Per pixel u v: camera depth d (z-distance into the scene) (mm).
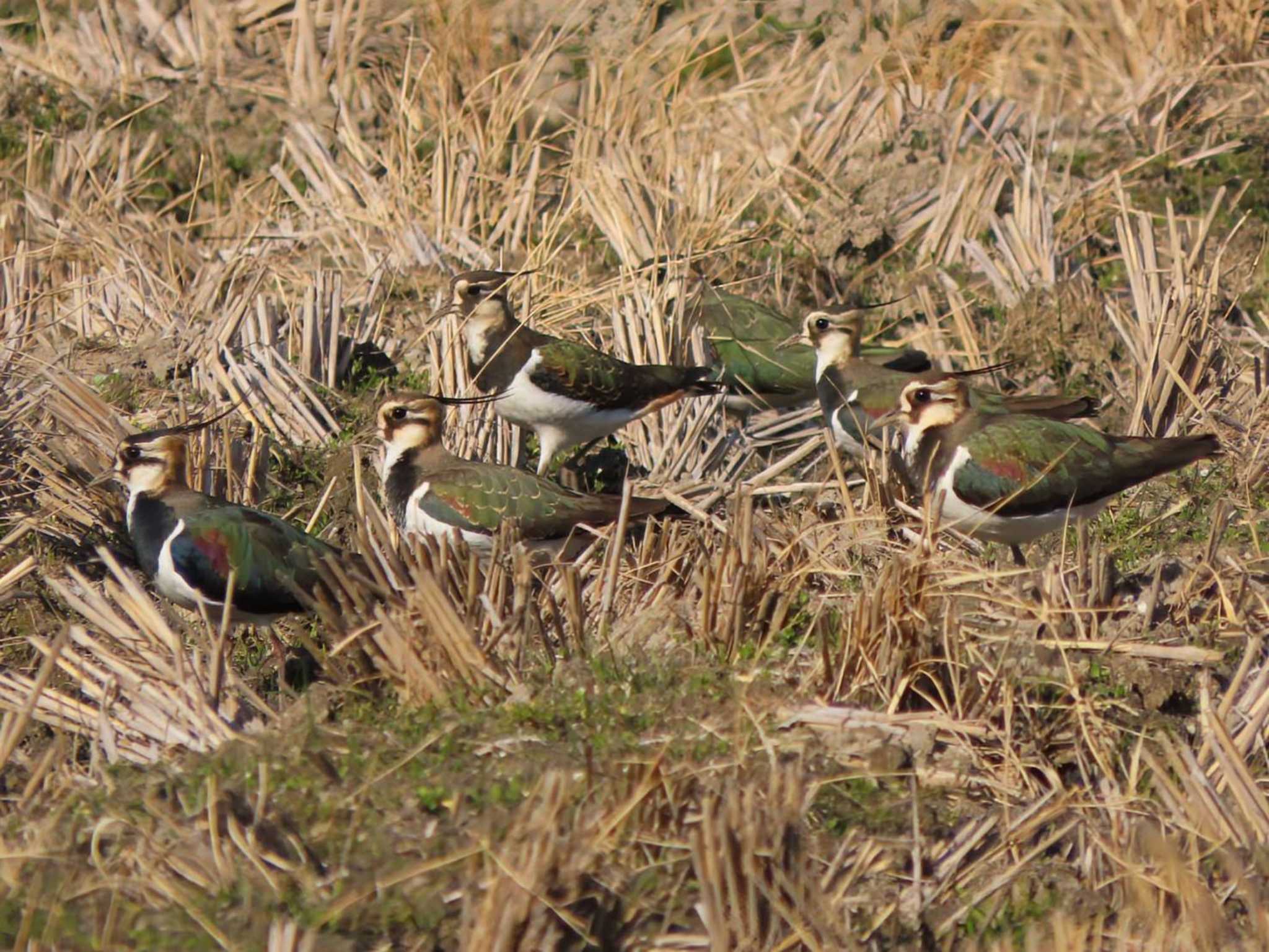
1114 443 13133
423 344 17547
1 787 10156
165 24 24219
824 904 8742
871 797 9797
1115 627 11430
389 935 8562
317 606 11273
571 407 15180
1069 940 8922
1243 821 9734
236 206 21141
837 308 16188
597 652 11188
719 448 16141
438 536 13320
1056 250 19953
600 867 8922
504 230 20094
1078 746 10391
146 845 9078
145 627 11461
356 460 13250
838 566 12633
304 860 8984
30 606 12750
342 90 23047
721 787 9367
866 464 13906
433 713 10391
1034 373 18109
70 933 8484
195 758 10008
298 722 10328
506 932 8336
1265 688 10805
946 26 25062
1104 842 9695
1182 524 14344
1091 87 23438
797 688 10781
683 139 22219
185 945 8422
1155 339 16641
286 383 15953
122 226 20141
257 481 14562
